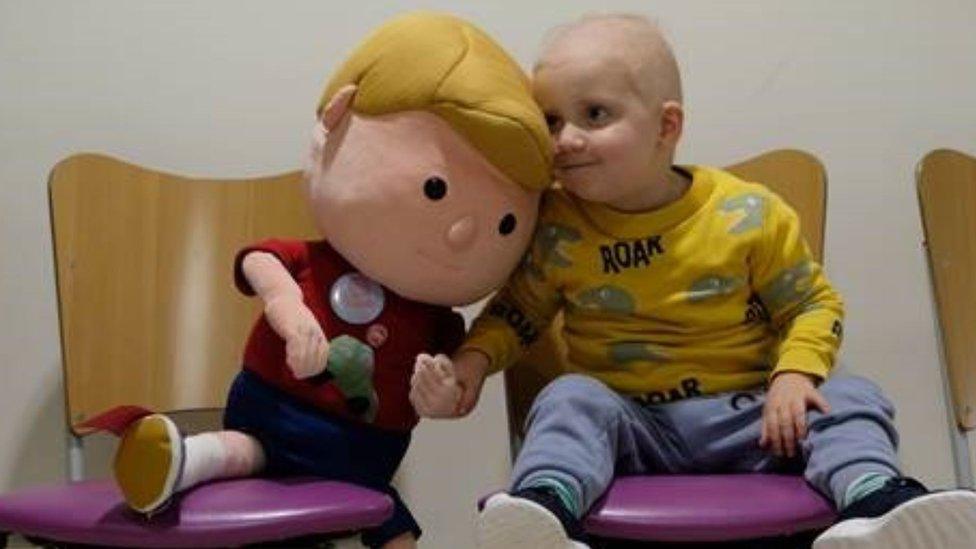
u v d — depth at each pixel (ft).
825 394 3.54
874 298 5.03
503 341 3.87
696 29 4.96
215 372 4.45
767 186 4.49
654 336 3.81
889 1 5.03
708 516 3.07
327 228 3.67
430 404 3.51
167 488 3.10
